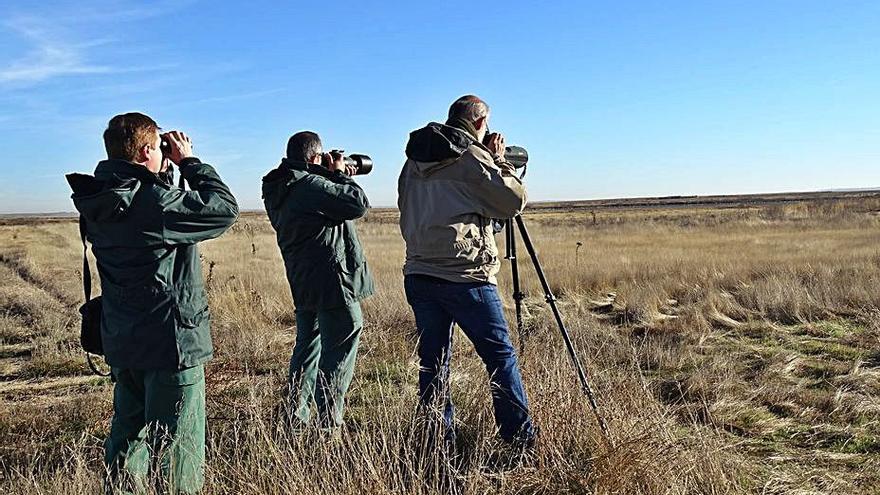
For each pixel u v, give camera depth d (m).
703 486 3.29
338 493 2.95
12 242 34.16
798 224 32.00
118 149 3.08
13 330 8.95
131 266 3.04
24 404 5.42
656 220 43.03
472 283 3.64
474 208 3.62
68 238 39.34
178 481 3.11
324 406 4.24
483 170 3.54
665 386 5.66
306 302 4.39
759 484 3.59
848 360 6.54
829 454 4.16
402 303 9.20
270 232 37.19
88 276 3.26
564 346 5.36
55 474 3.44
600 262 14.88
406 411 3.80
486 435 3.72
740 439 4.33
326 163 4.52
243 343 7.21
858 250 16.00
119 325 3.07
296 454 3.19
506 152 4.00
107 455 3.31
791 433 4.57
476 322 3.62
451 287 3.64
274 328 8.66
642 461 3.24
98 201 2.94
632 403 3.97
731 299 9.78
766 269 12.50
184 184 3.35
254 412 3.73
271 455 3.22
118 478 3.06
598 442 3.44
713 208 67.69
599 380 4.38
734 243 21.14
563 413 3.66
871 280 10.10
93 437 4.18
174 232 3.03
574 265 14.55
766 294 9.59
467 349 5.73
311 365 4.59
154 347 3.04
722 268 13.01
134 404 3.29
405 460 3.26
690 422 4.71
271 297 10.27
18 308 11.39
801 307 8.92
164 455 3.07
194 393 3.18
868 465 3.96
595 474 3.25
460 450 3.74
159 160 3.22
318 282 4.32
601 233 31.17
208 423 4.26
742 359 6.68
